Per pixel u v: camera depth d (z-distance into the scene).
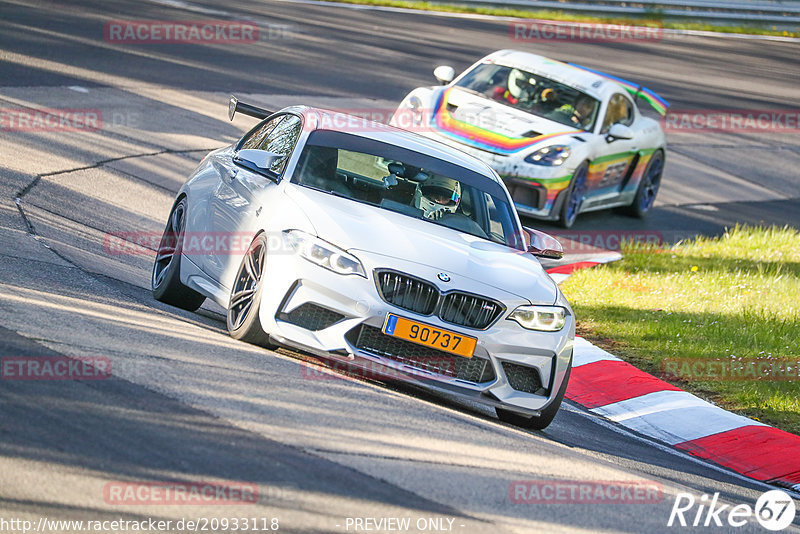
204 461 14.55
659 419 26.77
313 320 20.67
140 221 34.53
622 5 113.25
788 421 27.45
